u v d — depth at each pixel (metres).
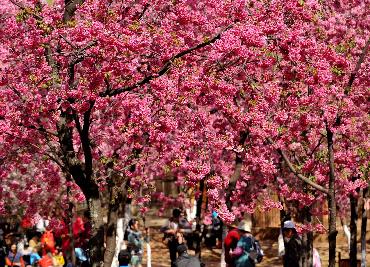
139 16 14.80
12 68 14.54
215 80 14.34
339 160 17.58
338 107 16.08
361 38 19.48
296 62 15.18
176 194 42.50
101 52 12.48
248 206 22.73
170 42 13.93
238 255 16.36
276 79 16.03
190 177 15.19
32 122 13.85
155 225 39.91
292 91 15.50
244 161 20.53
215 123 18.56
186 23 15.18
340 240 33.56
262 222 37.03
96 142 18.36
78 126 13.26
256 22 14.24
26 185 22.27
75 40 12.66
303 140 18.25
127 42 12.23
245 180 23.52
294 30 14.82
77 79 13.69
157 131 14.66
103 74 12.72
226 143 15.56
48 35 13.06
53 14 13.44
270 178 22.53
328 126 15.79
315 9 15.82
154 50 14.11
